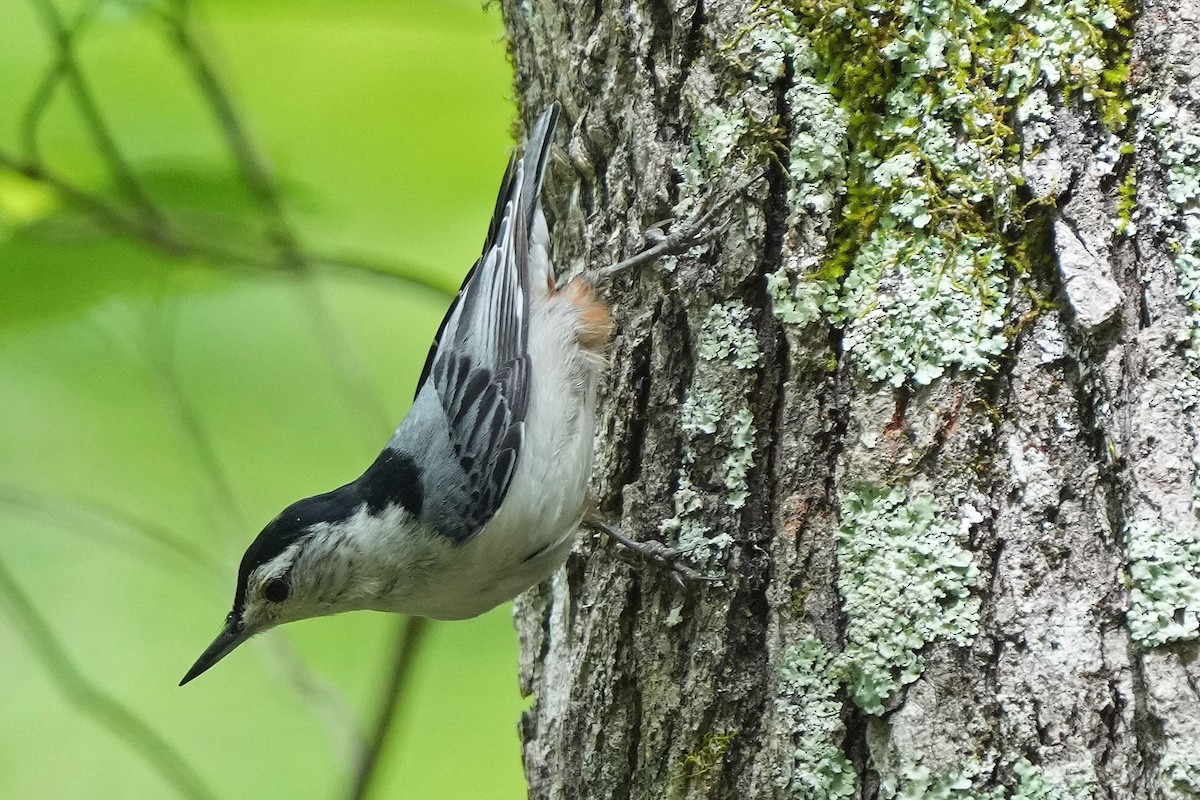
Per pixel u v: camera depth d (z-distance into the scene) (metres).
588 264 6.85
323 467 9.91
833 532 5.71
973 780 5.30
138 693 9.84
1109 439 5.27
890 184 5.62
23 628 9.52
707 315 6.08
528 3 7.08
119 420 9.73
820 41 5.75
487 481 6.72
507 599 7.15
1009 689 5.31
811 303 5.73
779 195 5.89
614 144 6.56
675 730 6.15
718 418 6.04
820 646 5.71
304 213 8.30
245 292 10.05
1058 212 5.35
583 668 6.59
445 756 9.40
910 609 5.46
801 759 5.69
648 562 6.20
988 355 5.43
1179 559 5.07
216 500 9.84
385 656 10.00
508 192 7.16
